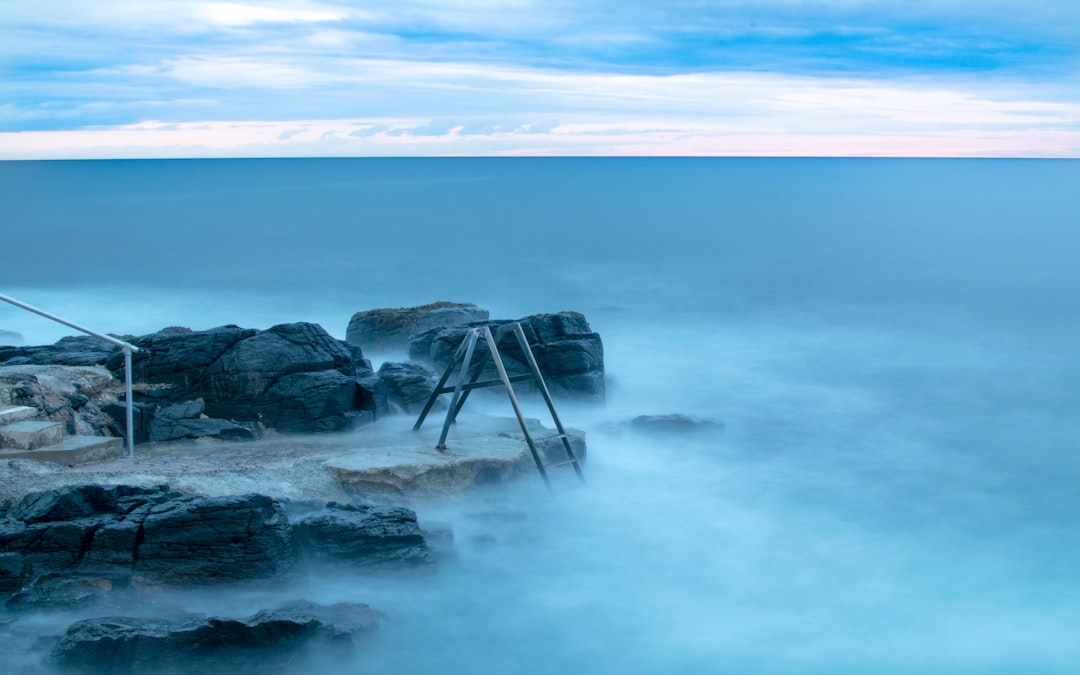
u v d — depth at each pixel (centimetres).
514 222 18212
